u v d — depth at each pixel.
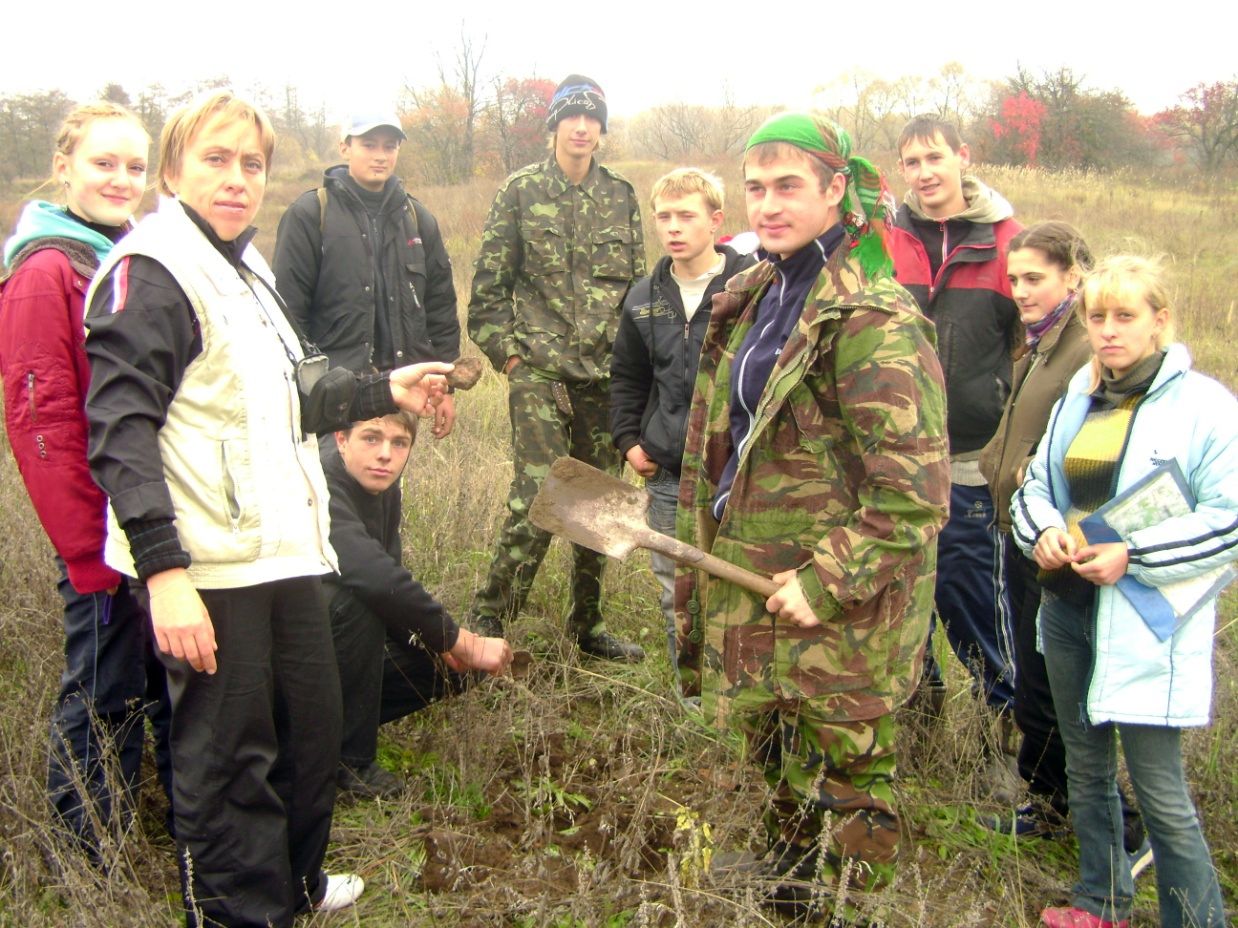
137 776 3.02
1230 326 9.97
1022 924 2.82
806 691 2.50
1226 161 32.06
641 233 4.40
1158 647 2.59
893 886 2.66
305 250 4.18
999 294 3.54
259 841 2.48
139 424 2.27
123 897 2.58
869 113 34.25
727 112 36.34
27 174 27.36
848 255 2.43
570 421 4.34
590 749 3.65
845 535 2.38
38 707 3.19
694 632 2.82
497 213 4.26
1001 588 3.64
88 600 2.88
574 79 4.19
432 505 5.37
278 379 2.50
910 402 2.32
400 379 2.83
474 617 4.38
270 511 2.44
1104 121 31.08
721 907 2.66
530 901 2.63
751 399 2.56
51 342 2.67
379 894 2.90
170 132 2.46
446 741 3.52
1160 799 2.65
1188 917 2.63
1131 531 2.64
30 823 2.76
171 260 2.33
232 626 2.41
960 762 3.47
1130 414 2.74
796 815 2.72
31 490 2.71
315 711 2.61
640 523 2.73
